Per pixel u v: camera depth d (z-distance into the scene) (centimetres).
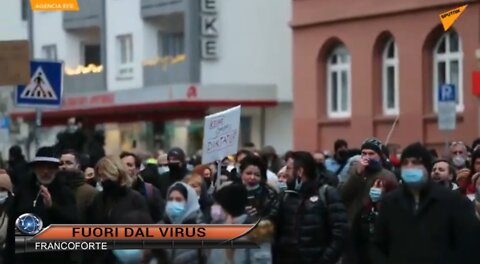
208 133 1617
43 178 1262
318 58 3803
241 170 1344
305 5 3828
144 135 4556
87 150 2217
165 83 4422
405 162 996
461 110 3341
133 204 1272
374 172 1349
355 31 3653
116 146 4722
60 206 1261
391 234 1006
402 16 3494
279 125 4331
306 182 1278
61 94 1916
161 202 1416
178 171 1742
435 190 998
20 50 1675
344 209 1272
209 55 4309
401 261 998
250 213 1188
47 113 4912
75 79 4947
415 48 3459
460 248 992
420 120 3447
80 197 1328
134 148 3853
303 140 3862
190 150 4316
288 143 4303
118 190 1271
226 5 4341
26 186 1270
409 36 3475
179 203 1244
